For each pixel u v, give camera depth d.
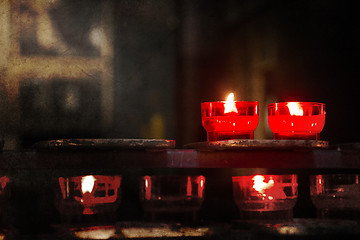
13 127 1.23
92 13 1.27
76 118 1.25
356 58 1.33
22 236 1.08
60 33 1.25
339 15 1.34
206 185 1.27
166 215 1.13
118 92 1.27
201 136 1.29
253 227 1.11
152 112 1.28
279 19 1.32
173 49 1.29
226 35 1.31
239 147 1.08
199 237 1.11
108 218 1.11
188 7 1.30
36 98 1.24
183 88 1.29
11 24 1.24
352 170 1.30
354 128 1.32
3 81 1.23
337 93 1.33
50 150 1.08
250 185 1.14
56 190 1.11
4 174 1.20
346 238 1.20
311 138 1.11
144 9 1.29
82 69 1.26
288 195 1.13
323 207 1.15
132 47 1.28
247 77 1.31
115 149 1.07
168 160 1.10
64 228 1.10
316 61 1.33
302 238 1.17
